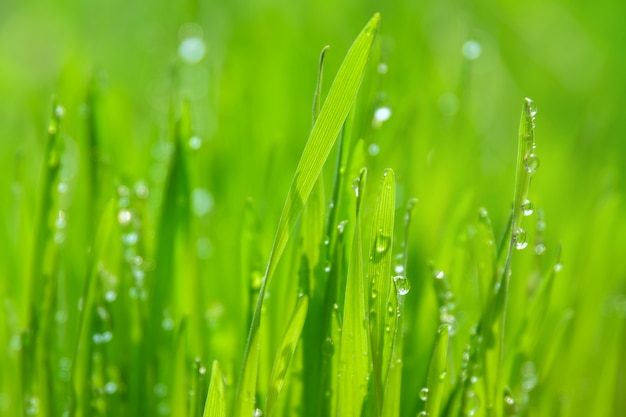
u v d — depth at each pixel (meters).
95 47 1.00
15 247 0.50
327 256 0.44
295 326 0.42
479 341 0.44
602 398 0.49
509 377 0.46
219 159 0.53
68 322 0.49
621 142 0.72
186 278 0.47
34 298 0.46
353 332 0.42
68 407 0.46
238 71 0.56
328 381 0.44
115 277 0.47
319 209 0.44
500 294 0.43
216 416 0.41
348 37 0.74
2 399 0.49
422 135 0.53
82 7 1.14
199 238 0.50
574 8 1.02
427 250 0.50
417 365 0.47
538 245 0.47
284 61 0.62
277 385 0.42
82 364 0.45
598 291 0.51
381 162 0.50
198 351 0.47
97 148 0.49
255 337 0.42
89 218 0.49
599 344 0.51
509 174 0.57
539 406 0.47
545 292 0.46
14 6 1.19
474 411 0.44
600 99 0.83
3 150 0.64
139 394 0.47
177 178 0.47
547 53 0.96
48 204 0.46
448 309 0.47
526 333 0.46
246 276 0.46
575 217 0.54
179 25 0.71
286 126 0.58
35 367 0.46
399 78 0.57
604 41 0.98
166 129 0.54
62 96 0.52
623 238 0.54
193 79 0.61
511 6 0.97
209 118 0.56
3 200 0.56
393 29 0.65
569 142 0.64
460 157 0.53
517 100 0.84
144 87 0.79
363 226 0.45
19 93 0.80
